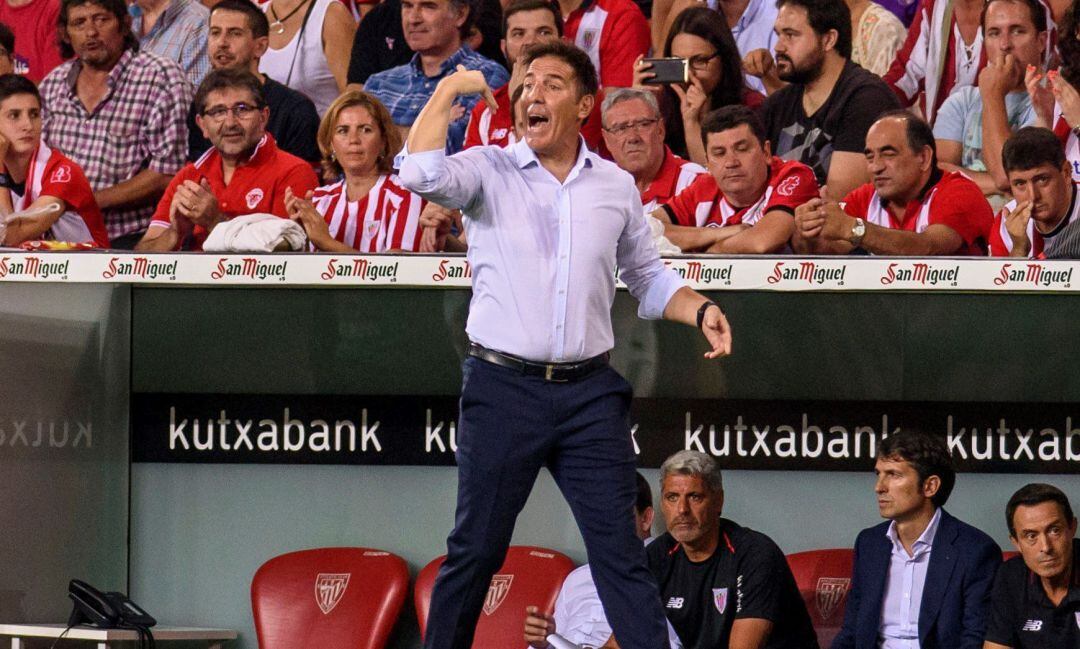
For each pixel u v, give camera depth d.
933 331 17.25
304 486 18.27
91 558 18.05
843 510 17.61
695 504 14.89
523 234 8.88
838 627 16.67
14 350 17.80
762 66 17.52
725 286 16.70
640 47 17.80
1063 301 17.06
